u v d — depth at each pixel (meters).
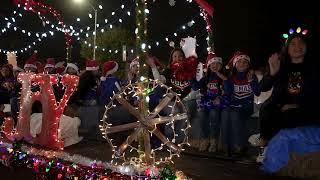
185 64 7.67
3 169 6.55
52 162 5.81
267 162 5.95
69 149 7.88
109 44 17.05
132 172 5.16
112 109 8.66
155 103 7.55
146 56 5.68
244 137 7.24
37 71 11.75
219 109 7.51
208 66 7.65
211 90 7.61
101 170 5.36
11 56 13.48
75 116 9.28
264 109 6.50
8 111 10.44
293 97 6.26
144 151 5.55
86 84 9.36
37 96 7.71
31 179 5.88
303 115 6.09
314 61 6.21
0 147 7.06
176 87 7.77
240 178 5.58
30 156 6.38
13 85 10.42
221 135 7.38
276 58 6.46
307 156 5.61
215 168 6.18
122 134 8.70
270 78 6.66
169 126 7.87
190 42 8.04
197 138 7.86
